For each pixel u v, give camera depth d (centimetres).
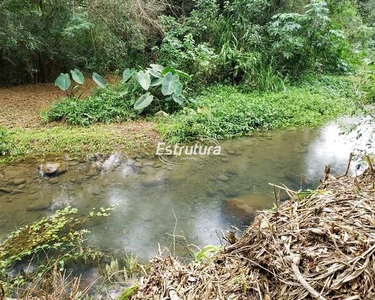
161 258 138
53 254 235
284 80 661
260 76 632
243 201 305
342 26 870
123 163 391
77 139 432
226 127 492
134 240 254
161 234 261
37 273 208
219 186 339
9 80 640
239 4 695
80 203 305
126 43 660
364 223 106
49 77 676
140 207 301
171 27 673
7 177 348
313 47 732
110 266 219
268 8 728
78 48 663
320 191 134
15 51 598
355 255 96
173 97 520
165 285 119
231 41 679
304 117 545
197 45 664
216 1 746
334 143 454
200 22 690
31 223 271
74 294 151
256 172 371
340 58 804
